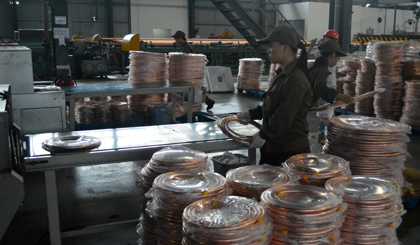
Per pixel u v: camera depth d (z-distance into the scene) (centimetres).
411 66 604
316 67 306
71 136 244
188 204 164
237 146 259
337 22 880
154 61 559
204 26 2502
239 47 1523
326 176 190
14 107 401
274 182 178
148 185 204
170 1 2345
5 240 273
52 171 220
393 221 169
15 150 245
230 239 134
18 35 1091
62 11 661
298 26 2430
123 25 2297
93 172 425
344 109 701
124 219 312
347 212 167
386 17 2522
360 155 231
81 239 276
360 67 673
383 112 623
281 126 218
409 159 469
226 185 175
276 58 225
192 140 252
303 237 146
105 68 1330
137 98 596
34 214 317
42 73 1147
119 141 248
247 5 2538
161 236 177
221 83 1073
